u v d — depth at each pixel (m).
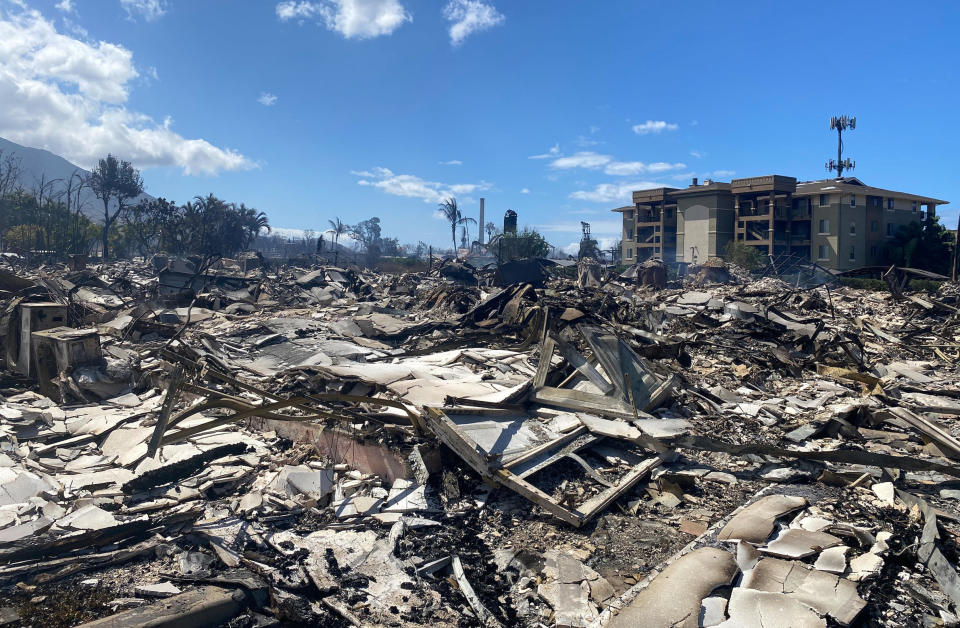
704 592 4.25
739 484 6.74
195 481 6.45
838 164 75.62
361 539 5.27
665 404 9.16
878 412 8.60
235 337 15.73
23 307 10.45
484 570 4.88
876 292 31.11
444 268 35.28
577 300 20.73
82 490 6.06
